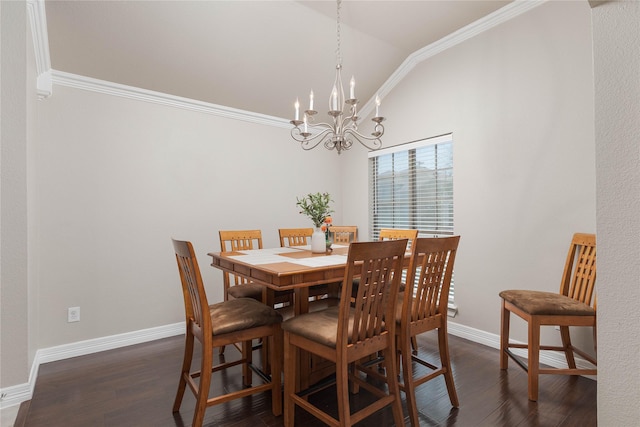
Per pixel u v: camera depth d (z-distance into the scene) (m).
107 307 2.70
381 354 2.38
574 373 1.85
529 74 2.46
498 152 2.65
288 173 3.83
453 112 2.98
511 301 2.10
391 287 1.61
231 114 3.39
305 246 3.00
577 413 1.77
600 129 0.77
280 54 2.94
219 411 1.81
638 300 0.71
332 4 2.54
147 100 2.91
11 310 1.87
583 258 2.06
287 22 2.66
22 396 1.88
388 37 3.00
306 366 1.96
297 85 3.33
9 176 1.84
